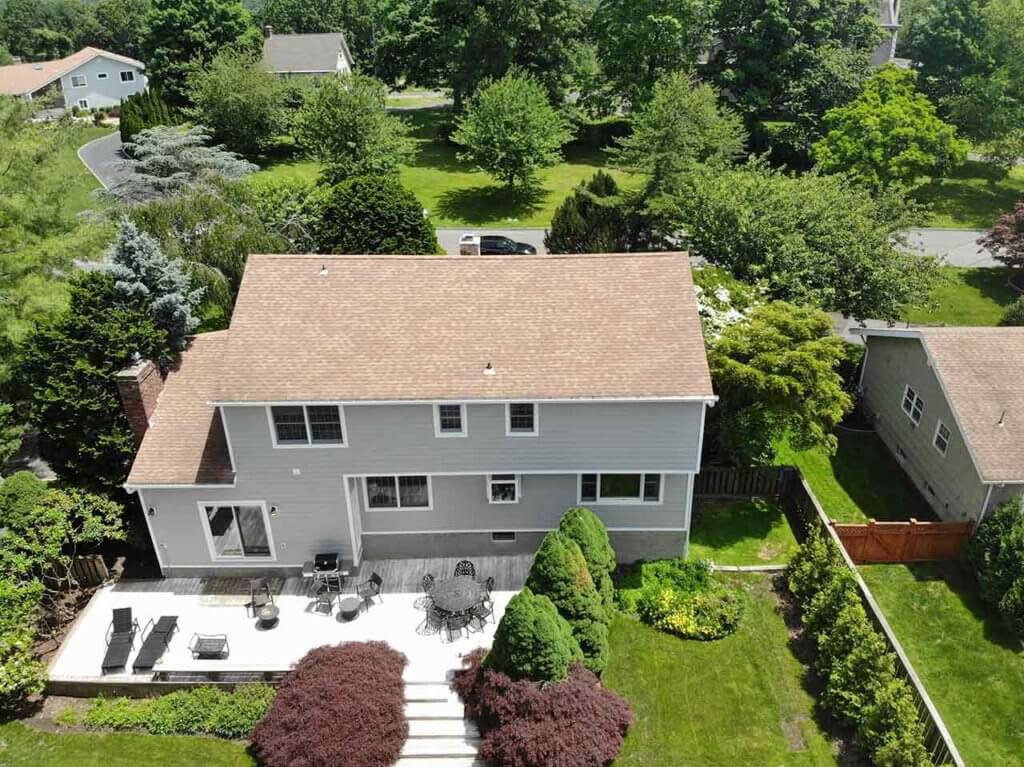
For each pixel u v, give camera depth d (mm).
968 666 19875
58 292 27625
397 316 21891
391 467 21359
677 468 21453
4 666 18250
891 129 47688
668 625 20906
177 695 18688
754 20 62000
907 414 27625
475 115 54656
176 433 22016
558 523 22734
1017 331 25828
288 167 64500
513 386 20406
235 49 72000
